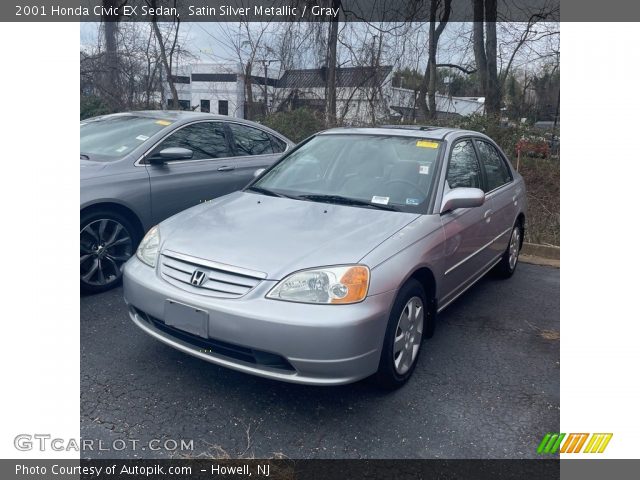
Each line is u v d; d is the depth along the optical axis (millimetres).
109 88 13094
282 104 13305
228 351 2879
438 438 2793
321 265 2855
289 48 12789
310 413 2943
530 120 12867
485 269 4715
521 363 3699
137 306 3170
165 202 4879
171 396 3029
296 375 2742
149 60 13414
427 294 3521
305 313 2699
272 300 2756
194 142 5332
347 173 4039
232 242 3111
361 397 3133
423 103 13500
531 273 6051
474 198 3564
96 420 2787
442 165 3926
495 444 2771
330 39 12555
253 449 2627
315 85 13070
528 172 9914
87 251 4324
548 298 5137
